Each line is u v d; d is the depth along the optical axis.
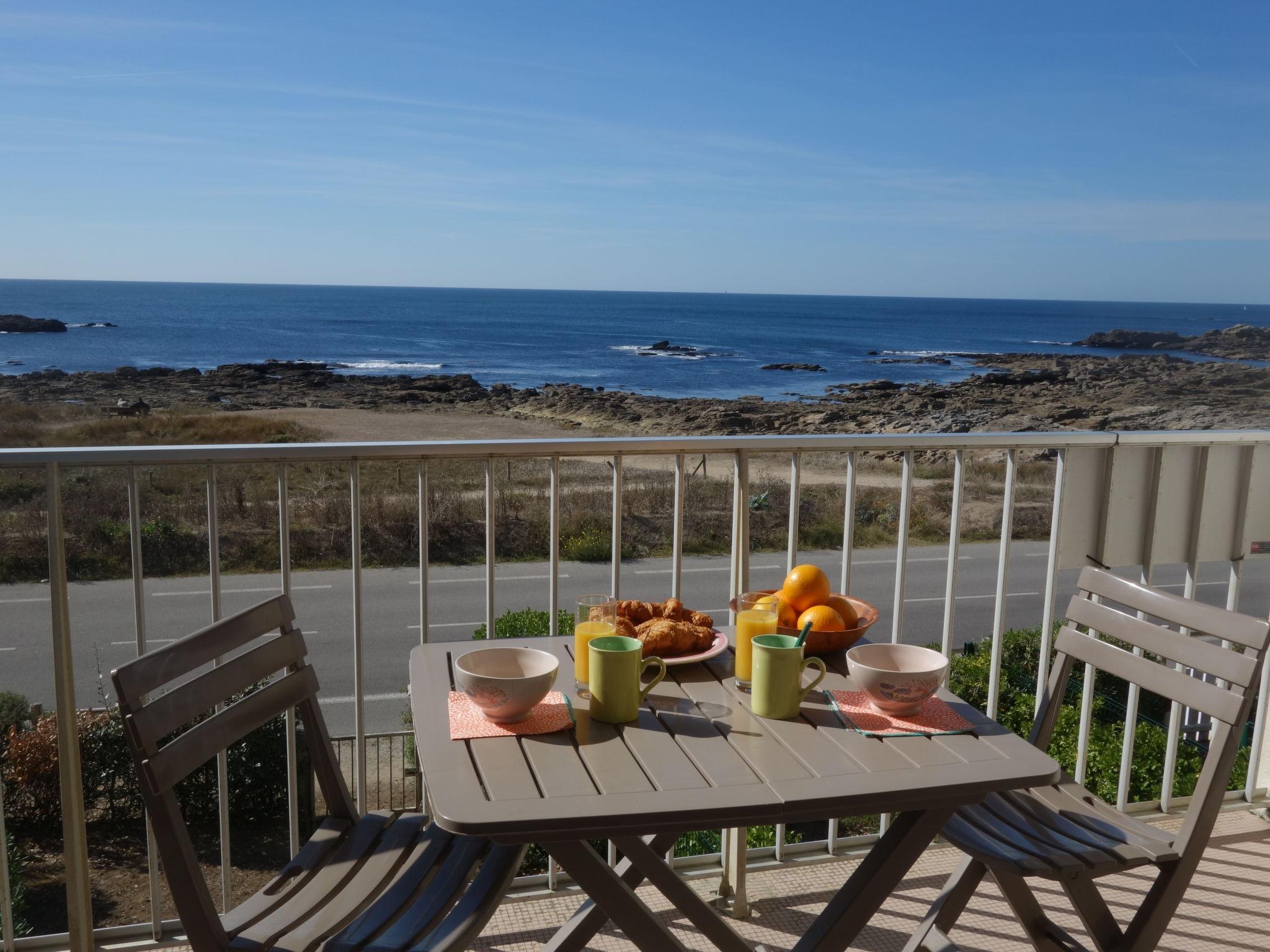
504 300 155.38
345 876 1.46
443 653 1.65
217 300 136.88
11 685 8.59
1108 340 87.75
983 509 17.97
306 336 82.69
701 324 107.06
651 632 1.60
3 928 1.86
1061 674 1.83
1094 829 1.61
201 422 34.25
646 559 14.47
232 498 15.44
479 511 15.77
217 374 54.66
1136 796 4.48
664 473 19.16
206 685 1.37
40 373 52.25
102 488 15.12
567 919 2.12
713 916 1.38
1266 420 40.88
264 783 4.71
